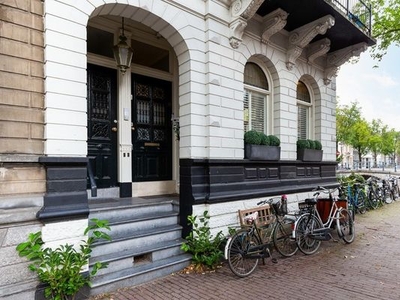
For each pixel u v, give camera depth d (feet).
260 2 14.30
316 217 16.11
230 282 11.62
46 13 9.96
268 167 17.98
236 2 15.10
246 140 16.61
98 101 16.05
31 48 9.91
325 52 20.90
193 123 14.29
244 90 18.31
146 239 12.87
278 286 11.29
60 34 10.21
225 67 15.39
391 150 122.72
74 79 10.52
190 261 13.08
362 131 85.15
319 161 22.18
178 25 13.78
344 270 13.01
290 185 19.38
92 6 11.13
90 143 15.61
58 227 9.82
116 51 15.12
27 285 9.04
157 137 18.80
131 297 10.19
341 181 28.12
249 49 16.90
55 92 10.05
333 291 10.85
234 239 12.54
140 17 13.20
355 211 26.53
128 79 16.99
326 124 23.85
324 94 23.65
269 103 19.47
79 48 10.69
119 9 12.36
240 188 15.92
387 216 25.79
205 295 10.47
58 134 10.09
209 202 14.28
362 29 20.26
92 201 14.94
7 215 8.89
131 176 17.11
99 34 16.28
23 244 8.70
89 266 10.53
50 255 9.16
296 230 14.94
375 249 16.14
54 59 10.05
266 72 19.16
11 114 9.46
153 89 18.76
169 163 19.31
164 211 15.07
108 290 10.49
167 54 19.56
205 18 14.82
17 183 9.47
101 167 16.11
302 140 20.97
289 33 19.24
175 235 13.97
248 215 14.99
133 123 17.61
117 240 11.91
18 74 9.62
